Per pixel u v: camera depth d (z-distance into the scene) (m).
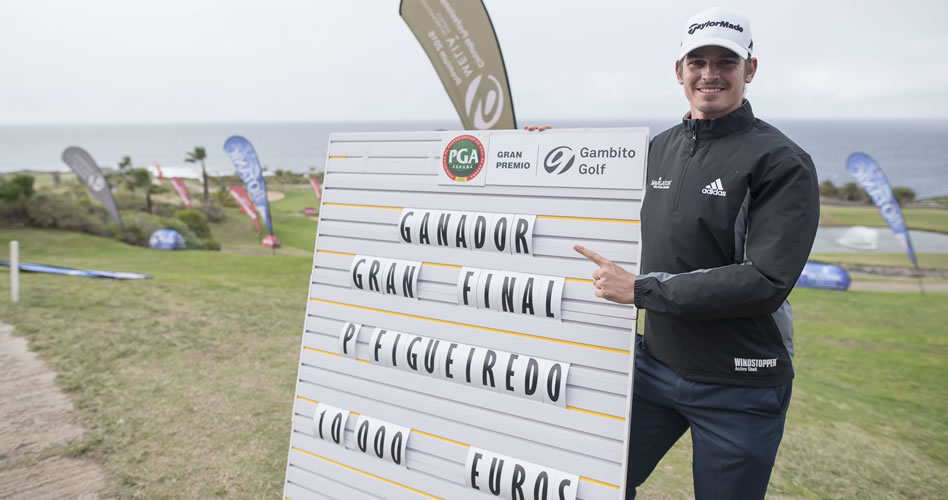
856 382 5.04
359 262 2.35
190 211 16.73
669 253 1.84
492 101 4.17
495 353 2.03
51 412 3.82
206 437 3.52
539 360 1.95
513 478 1.94
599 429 1.85
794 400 4.52
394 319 2.28
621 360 1.83
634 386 2.07
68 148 13.72
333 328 2.42
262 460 3.25
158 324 6.00
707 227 1.76
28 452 3.28
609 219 1.90
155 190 24.55
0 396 4.05
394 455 2.19
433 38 4.26
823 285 11.07
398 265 2.26
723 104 1.75
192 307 6.84
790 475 3.22
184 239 14.29
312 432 2.42
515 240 2.01
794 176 1.61
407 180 2.30
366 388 2.31
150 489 2.92
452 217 2.15
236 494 2.89
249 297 7.62
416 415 2.18
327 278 2.46
